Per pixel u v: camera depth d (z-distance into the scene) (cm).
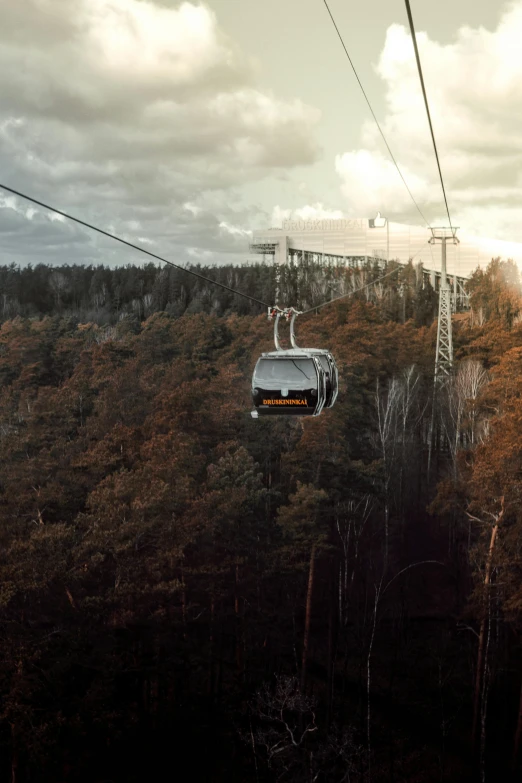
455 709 5050
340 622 5781
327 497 4875
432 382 8769
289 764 4134
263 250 17538
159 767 4162
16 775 3456
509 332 9125
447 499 4738
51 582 3769
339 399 6347
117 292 19875
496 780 4350
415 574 6506
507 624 5012
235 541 4812
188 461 4919
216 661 4862
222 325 11250
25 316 17312
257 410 2330
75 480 5034
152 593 4062
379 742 4675
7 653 3303
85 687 3909
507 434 4353
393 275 14000
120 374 7381
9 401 7606
